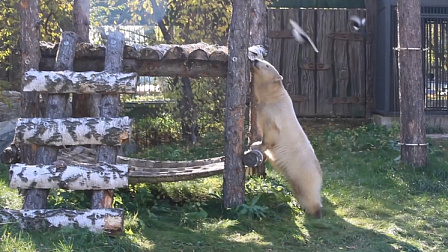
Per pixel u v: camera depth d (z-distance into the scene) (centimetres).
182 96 1152
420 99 927
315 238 624
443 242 633
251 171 828
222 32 1134
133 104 1222
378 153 1045
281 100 675
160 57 669
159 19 1165
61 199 645
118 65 638
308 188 667
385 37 1256
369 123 1327
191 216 663
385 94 1260
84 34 781
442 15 1241
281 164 673
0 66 1179
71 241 511
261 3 862
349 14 1345
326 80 1347
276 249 583
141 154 1080
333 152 1080
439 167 923
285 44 1333
